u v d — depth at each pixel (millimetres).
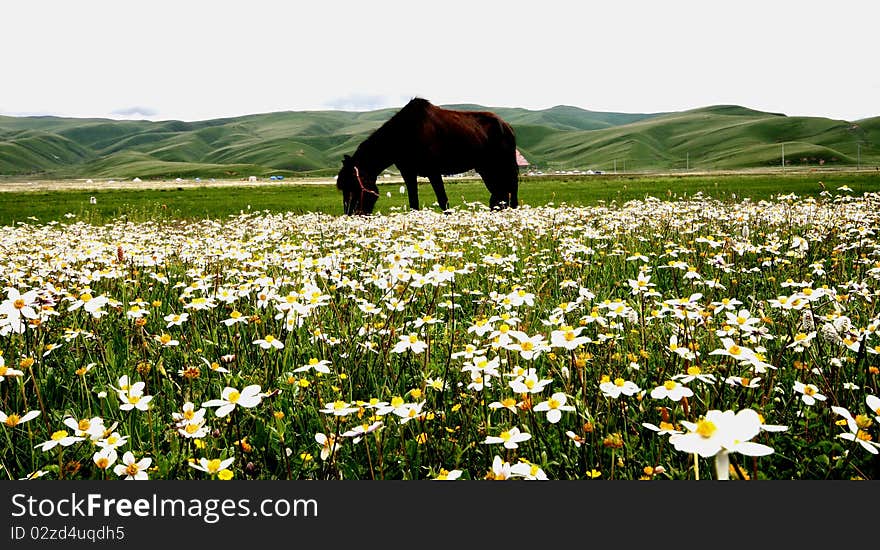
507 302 4012
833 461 2559
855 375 3107
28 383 3420
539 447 2625
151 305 5047
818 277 5750
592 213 12438
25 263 7605
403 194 31609
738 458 2639
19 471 2666
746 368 3234
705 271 6363
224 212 22984
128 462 2357
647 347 3801
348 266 6652
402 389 3438
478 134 17469
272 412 3086
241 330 4273
